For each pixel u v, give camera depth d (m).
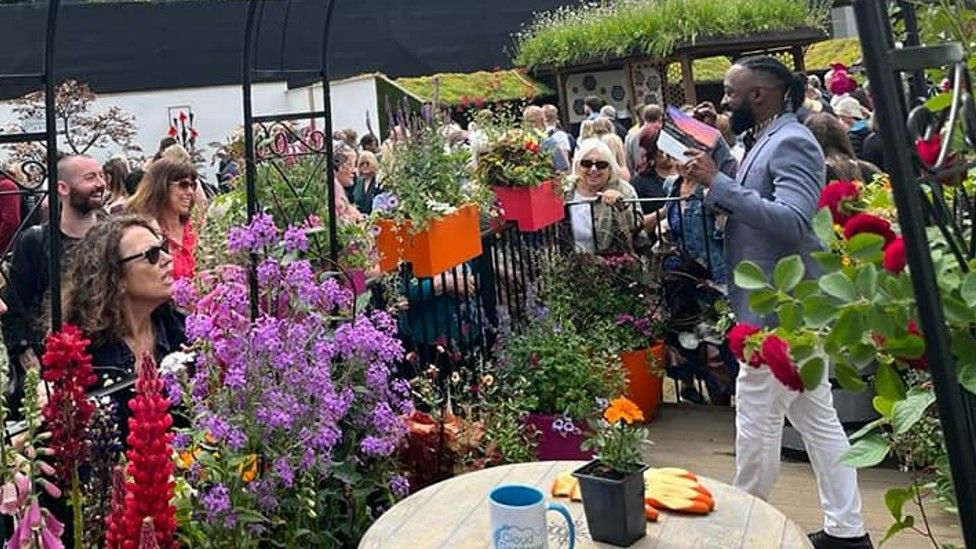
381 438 2.70
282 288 2.52
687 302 5.03
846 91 3.71
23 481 1.67
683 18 11.93
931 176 1.20
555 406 3.96
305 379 2.36
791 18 11.76
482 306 4.35
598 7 14.07
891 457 3.96
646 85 12.95
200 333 2.29
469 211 3.96
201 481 2.27
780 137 3.00
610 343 4.60
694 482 2.24
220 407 2.29
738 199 2.86
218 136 10.36
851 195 1.89
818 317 1.50
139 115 10.09
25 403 1.74
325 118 3.46
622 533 1.96
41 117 4.90
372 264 3.54
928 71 1.62
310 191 3.72
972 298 1.27
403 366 3.94
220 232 2.92
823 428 3.05
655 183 5.77
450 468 3.17
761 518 2.08
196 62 11.38
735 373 4.92
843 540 3.07
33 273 3.30
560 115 13.86
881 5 1.20
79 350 1.82
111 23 11.02
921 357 1.47
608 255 5.04
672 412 4.95
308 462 2.34
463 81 14.02
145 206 3.92
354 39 14.52
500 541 1.79
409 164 3.83
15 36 10.75
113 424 2.16
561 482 2.29
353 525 2.72
